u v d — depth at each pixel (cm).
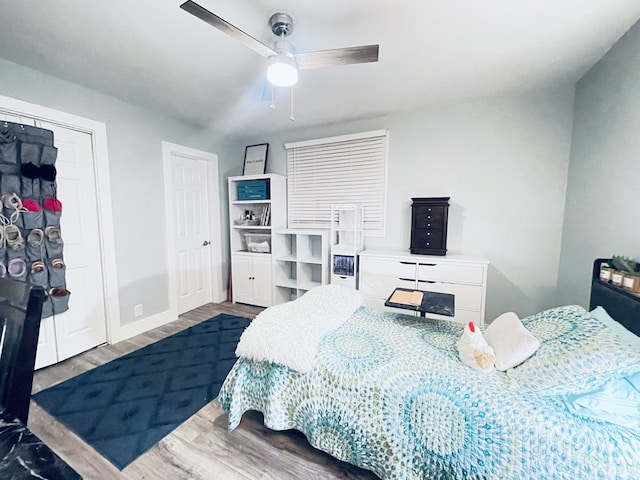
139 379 208
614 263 157
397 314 200
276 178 358
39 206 212
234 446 150
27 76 206
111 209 262
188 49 187
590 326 122
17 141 199
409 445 117
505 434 101
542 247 262
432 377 123
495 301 281
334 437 131
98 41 178
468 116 278
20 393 82
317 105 283
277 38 175
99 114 250
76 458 141
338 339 157
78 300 243
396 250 316
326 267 330
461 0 144
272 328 160
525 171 262
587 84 218
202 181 362
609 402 99
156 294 307
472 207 284
